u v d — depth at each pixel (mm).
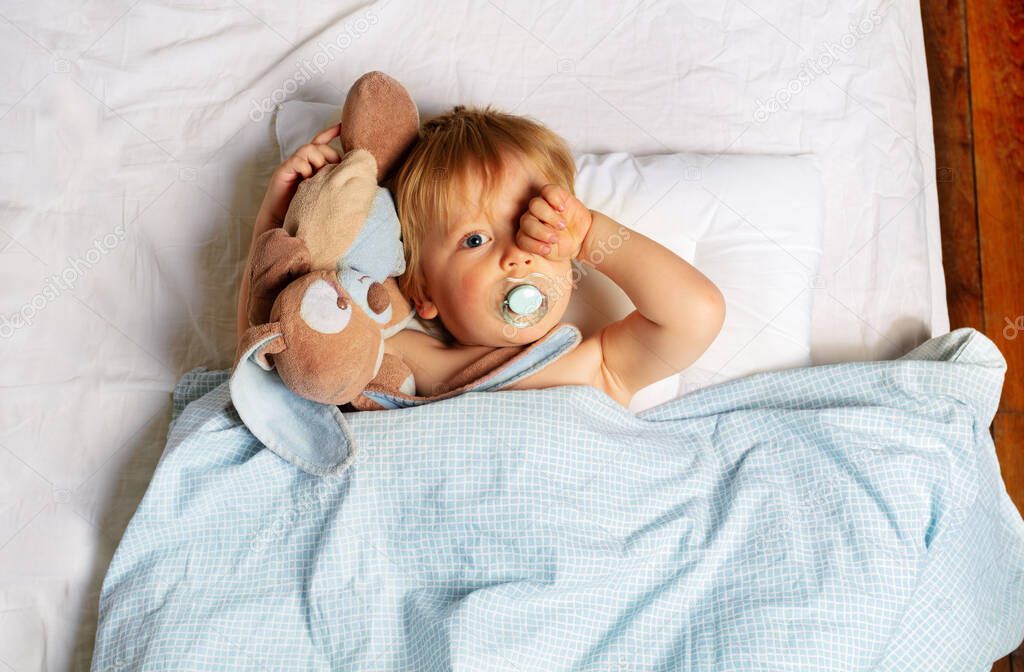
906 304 1347
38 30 1393
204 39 1420
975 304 1649
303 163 1178
